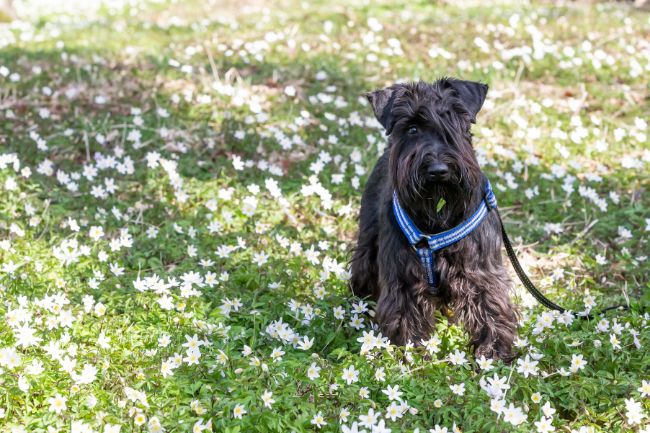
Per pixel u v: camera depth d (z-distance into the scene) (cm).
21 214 634
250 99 909
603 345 447
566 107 934
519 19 1427
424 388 406
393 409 377
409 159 431
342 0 2008
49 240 601
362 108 909
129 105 892
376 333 480
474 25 1384
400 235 455
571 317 469
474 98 457
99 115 858
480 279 452
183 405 392
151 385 405
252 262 566
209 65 1065
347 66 1081
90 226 635
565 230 666
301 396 400
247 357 425
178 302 491
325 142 799
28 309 473
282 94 947
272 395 390
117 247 549
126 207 667
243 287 536
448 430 383
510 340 455
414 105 439
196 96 909
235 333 470
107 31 1446
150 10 1944
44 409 385
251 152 788
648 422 384
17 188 659
